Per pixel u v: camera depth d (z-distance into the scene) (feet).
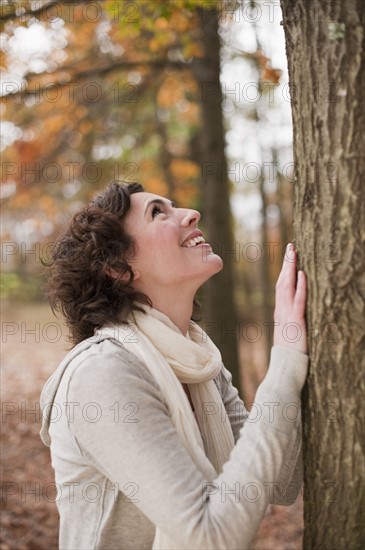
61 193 26.86
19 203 26.37
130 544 4.98
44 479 16.63
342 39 4.74
